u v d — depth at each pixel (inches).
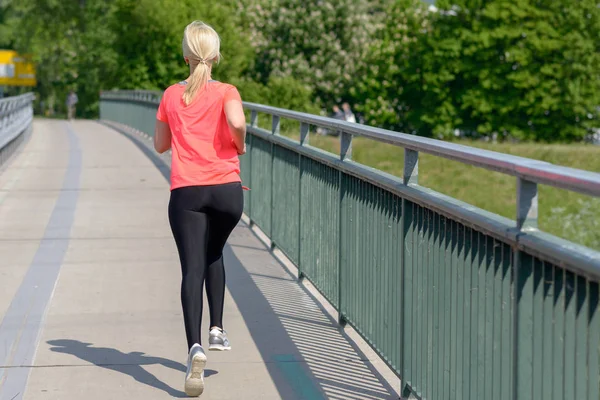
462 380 158.7
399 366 199.6
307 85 2482.8
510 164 131.6
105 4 3238.2
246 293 292.4
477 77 2311.8
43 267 326.6
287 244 336.8
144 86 2214.6
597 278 111.7
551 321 125.1
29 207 474.0
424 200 172.7
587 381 117.1
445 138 2341.3
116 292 290.5
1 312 267.3
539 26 2210.9
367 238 225.6
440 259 169.8
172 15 2219.5
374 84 2393.0
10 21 3747.5
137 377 211.2
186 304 197.3
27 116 1072.8
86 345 235.5
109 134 1194.6
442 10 2300.7
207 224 203.0
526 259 131.4
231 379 210.5
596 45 2241.6
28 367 218.1
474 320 153.1
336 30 2573.8
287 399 197.9
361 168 225.8
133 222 425.4
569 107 2233.0
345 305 249.3
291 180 328.5
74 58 3371.1
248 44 2475.4
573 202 981.2
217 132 200.1
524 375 132.1
